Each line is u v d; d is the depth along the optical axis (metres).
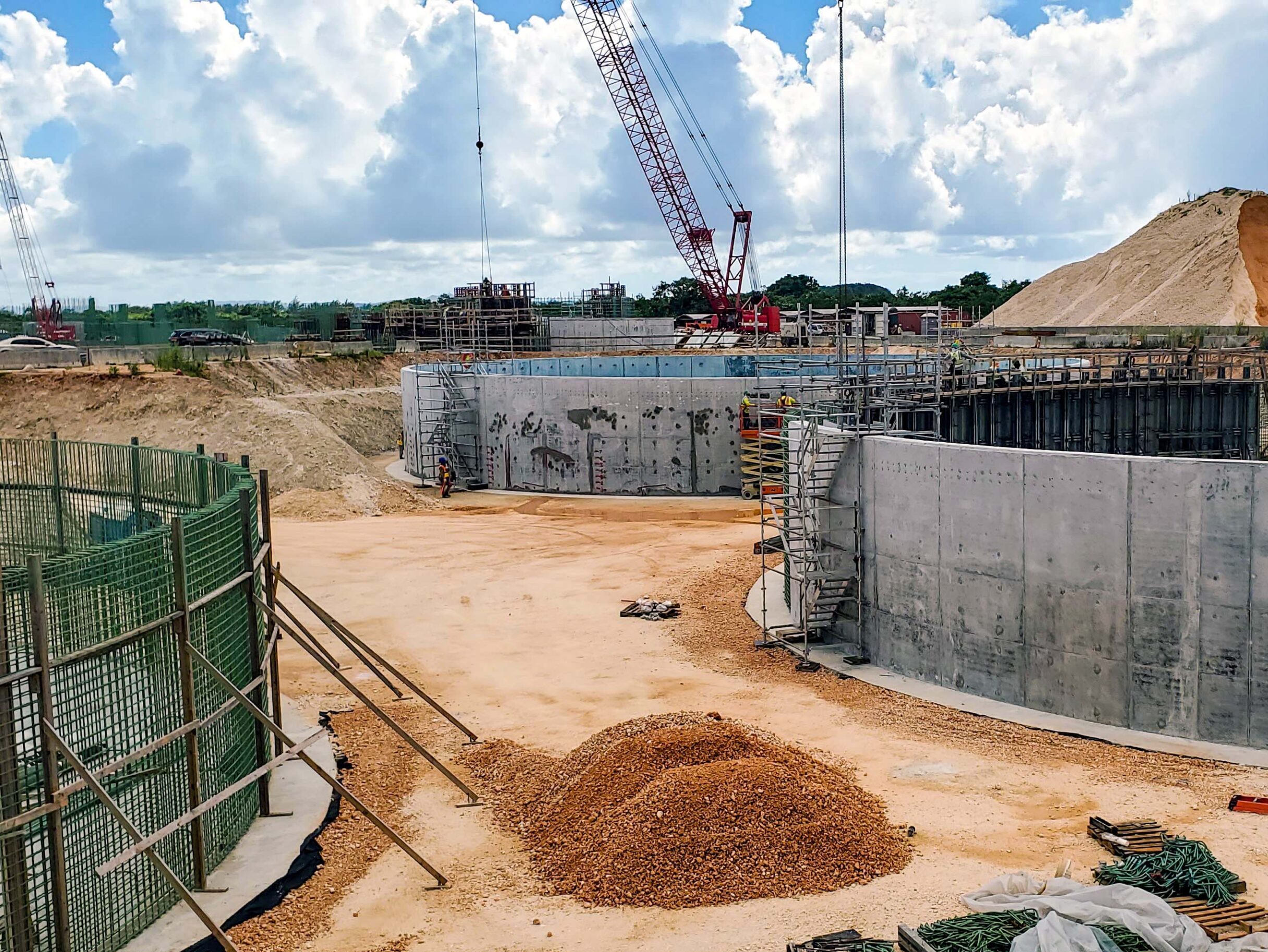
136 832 9.91
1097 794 13.83
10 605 9.89
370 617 24.56
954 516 18.42
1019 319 106.31
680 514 37.00
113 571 10.90
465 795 14.84
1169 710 16.05
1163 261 97.69
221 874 12.26
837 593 20.92
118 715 11.03
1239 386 38.22
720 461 40.34
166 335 81.62
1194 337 54.66
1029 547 17.34
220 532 13.07
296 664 21.03
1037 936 9.80
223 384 55.06
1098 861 11.92
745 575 27.55
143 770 11.35
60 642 10.32
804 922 10.73
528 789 14.73
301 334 81.56
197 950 10.63
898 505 19.53
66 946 9.77
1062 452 16.88
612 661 20.97
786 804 12.27
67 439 46.16
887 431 21.30
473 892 12.01
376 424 60.25
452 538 33.44
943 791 14.16
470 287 76.62
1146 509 16.00
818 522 20.77
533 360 55.25
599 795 13.34
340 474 40.91
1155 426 37.41
